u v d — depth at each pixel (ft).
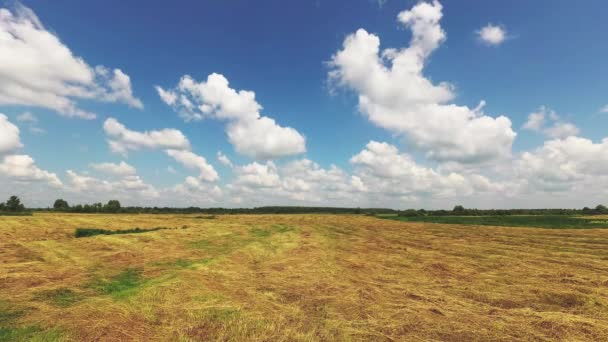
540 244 100.37
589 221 198.49
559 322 32.73
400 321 33.24
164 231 117.70
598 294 43.34
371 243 105.81
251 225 174.91
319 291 44.42
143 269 54.19
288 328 30.50
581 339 29.30
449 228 172.65
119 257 64.64
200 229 134.00
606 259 72.02
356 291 44.37
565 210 361.51
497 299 41.65
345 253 82.28
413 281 51.72
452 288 47.32
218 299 38.17
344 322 32.65
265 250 82.94
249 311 34.73
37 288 40.42
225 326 30.32
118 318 30.42
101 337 26.84
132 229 132.05
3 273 47.44
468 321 33.42
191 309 34.35
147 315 31.96
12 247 72.90
